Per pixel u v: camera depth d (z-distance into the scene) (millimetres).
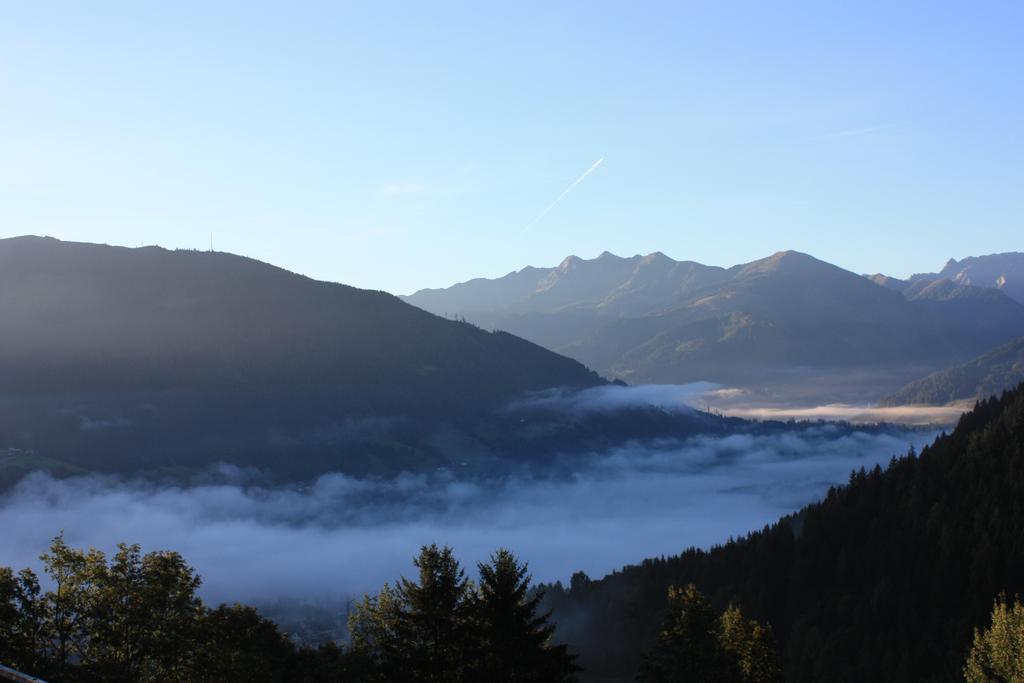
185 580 53969
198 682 51031
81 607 49500
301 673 61312
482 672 47500
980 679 77375
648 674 83812
